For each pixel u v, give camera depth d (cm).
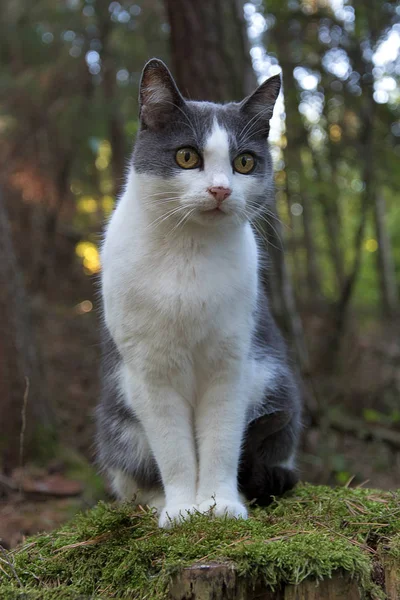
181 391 82
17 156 220
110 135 228
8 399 150
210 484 81
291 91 174
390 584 71
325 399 186
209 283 78
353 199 287
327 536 74
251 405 88
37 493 132
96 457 105
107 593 72
